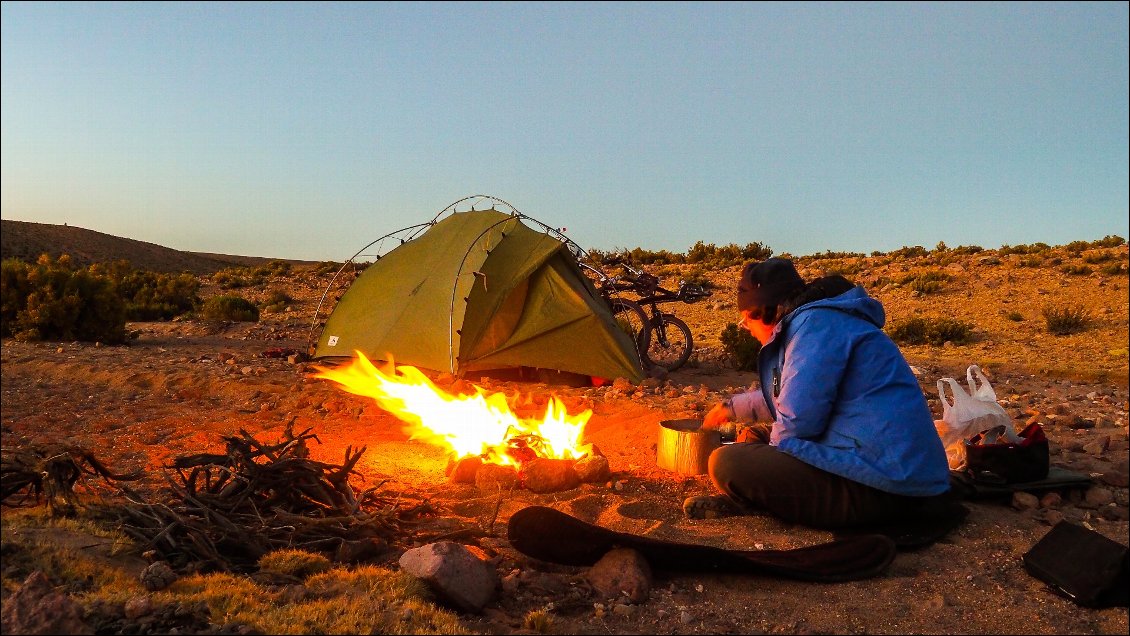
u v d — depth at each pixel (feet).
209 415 23.70
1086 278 63.62
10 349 36.63
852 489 12.76
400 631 9.16
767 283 13.60
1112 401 27.40
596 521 14.28
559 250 31.50
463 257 30.37
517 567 12.03
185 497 12.07
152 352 37.11
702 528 13.80
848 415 12.83
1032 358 40.37
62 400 25.90
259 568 10.94
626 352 30.27
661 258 104.88
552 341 29.89
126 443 19.84
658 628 10.27
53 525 11.33
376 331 30.99
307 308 66.64
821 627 10.32
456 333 28.76
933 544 12.91
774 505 13.46
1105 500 14.89
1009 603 10.91
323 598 9.95
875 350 12.80
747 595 11.28
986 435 15.74
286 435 14.21
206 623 8.96
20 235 246.06
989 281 65.98
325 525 12.17
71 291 41.63
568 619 10.42
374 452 19.33
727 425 17.81
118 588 9.63
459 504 14.96
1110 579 10.66
